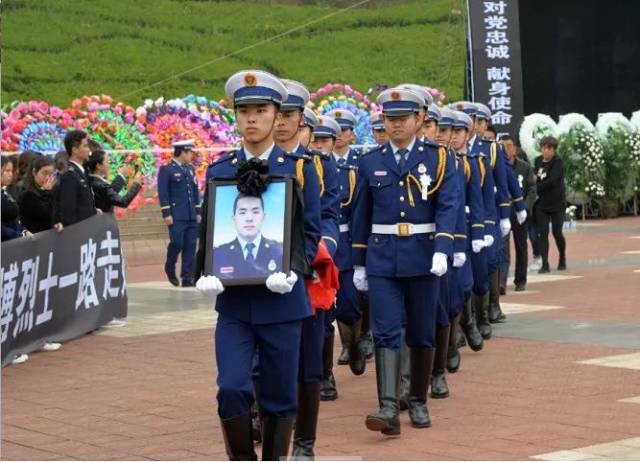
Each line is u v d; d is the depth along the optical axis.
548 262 19.95
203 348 12.48
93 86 36.00
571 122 32.03
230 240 6.26
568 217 29.69
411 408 8.51
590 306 15.27
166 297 17.78
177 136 23.27
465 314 11.66
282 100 6.55
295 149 7.83
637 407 8.88
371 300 8.49
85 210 13.56
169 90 36.69
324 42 41.91
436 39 42.78
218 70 38.56
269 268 6.16
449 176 8.55
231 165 6.53
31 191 13.07
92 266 13.76
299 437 7.02
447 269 8.78
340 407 9.37
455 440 7.96
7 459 7.63
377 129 11.56
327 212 7.47
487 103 23.73
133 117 23.06
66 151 13.68
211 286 6.11
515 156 17.50
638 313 14.44
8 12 37.84
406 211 8.49
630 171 32.72
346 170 10.43
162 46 39.00
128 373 11.00
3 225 11.81
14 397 9.88
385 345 8.27
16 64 35.81
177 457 7.62
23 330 11.95
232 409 6.14
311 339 6.91
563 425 8.30
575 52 34.56
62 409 9.34
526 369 10.74
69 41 37.66
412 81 40.22
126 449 7.88
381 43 42.34
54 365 11.54
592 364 10.87
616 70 34.88
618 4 34.69
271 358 6.33
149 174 22.80
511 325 13.67
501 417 8.68
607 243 25.33
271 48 40.75
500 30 23.73
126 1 40.59
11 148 20.61
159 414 9.05
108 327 14.25
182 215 19.27
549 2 34.22
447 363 10.60
